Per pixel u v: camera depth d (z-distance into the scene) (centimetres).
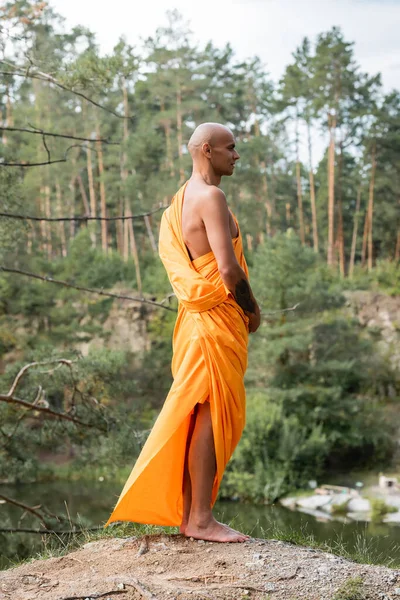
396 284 4206
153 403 3447
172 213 412
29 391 1234
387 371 3497
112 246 6300
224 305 393
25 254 3225
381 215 5903
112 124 5191
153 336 3866
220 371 384
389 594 334
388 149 5638
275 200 6625
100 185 5866
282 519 2261
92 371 1188
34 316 3425
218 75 6359
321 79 5525
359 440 2998
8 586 351
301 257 3039
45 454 2955
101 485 2708
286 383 3002
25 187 1165
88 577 357
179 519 414
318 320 3089
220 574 347
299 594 330
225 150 409
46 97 4538
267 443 2756
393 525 2195
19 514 2102
